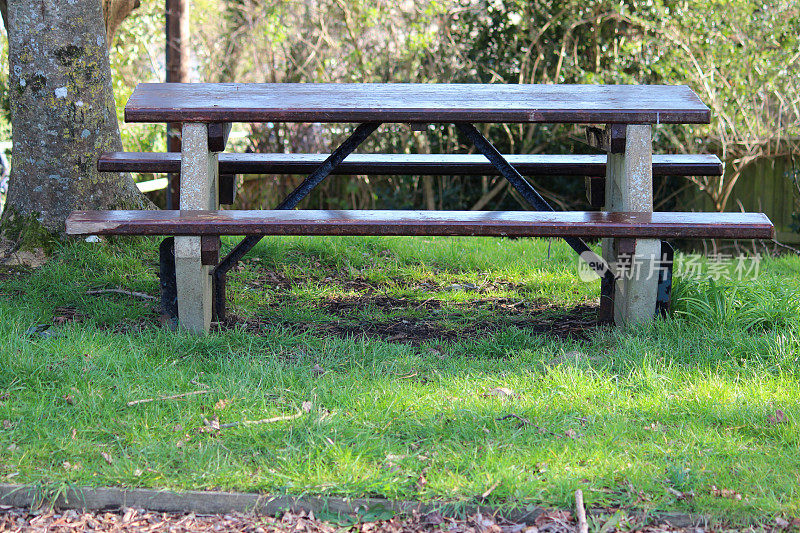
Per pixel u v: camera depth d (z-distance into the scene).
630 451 3.19
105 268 5.59
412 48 11.25
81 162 5.89
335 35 11.81
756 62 10.67
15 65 5.77
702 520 2.81
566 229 4.20
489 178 12.08
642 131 4.52
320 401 3.62
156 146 12.41
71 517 2.93
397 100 4.57
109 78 6.07
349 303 5.45
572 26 11.07
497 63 11.68
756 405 3.57
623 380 3.89
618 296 4.77
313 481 2.97
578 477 2.98
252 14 11.72
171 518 2.93
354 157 5.90
